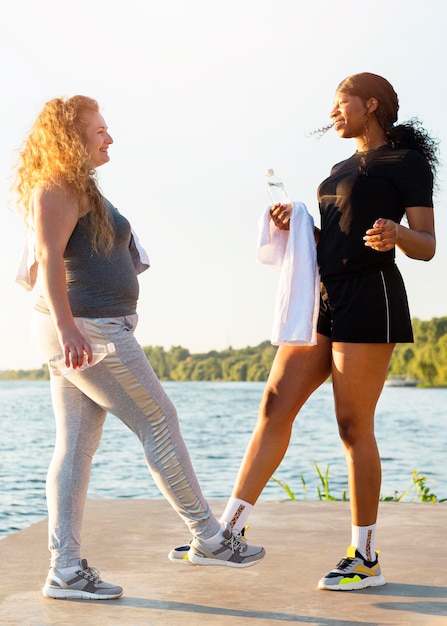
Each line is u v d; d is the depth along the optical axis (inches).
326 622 108.3
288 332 126.0
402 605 115.4
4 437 1126.4
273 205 133.6
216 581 128.5
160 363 3686.0
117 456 801.6
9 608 114.5
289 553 146.1
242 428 1338.6
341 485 556.7
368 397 122.9
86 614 111.7
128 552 147.7
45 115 113.7
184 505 117.7
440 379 3171.8
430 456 872.9
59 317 108.3
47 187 110.6
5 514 402.0
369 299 122.0
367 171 124.3
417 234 119.5
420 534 159.9
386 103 126.6
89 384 113.7
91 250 113.2
